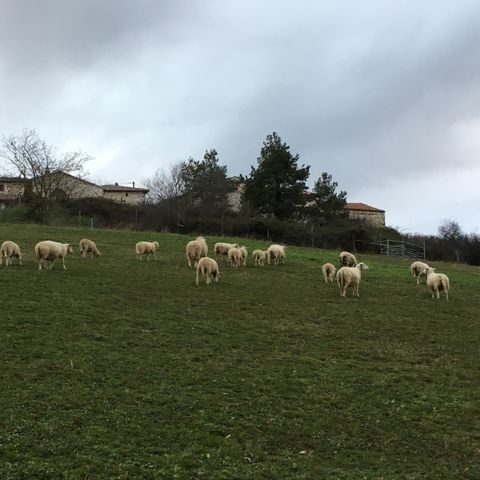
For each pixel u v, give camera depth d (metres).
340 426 14.95
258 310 26.67
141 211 82.25
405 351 22.08
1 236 45.72
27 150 99.88
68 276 30.12
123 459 12.04
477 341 24.03
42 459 11.70
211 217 76.88
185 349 20.03
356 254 61.03
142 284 29.92
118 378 16.70
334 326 24.92
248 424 14.49
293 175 87.12
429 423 15.60
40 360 17.50
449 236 94.56
